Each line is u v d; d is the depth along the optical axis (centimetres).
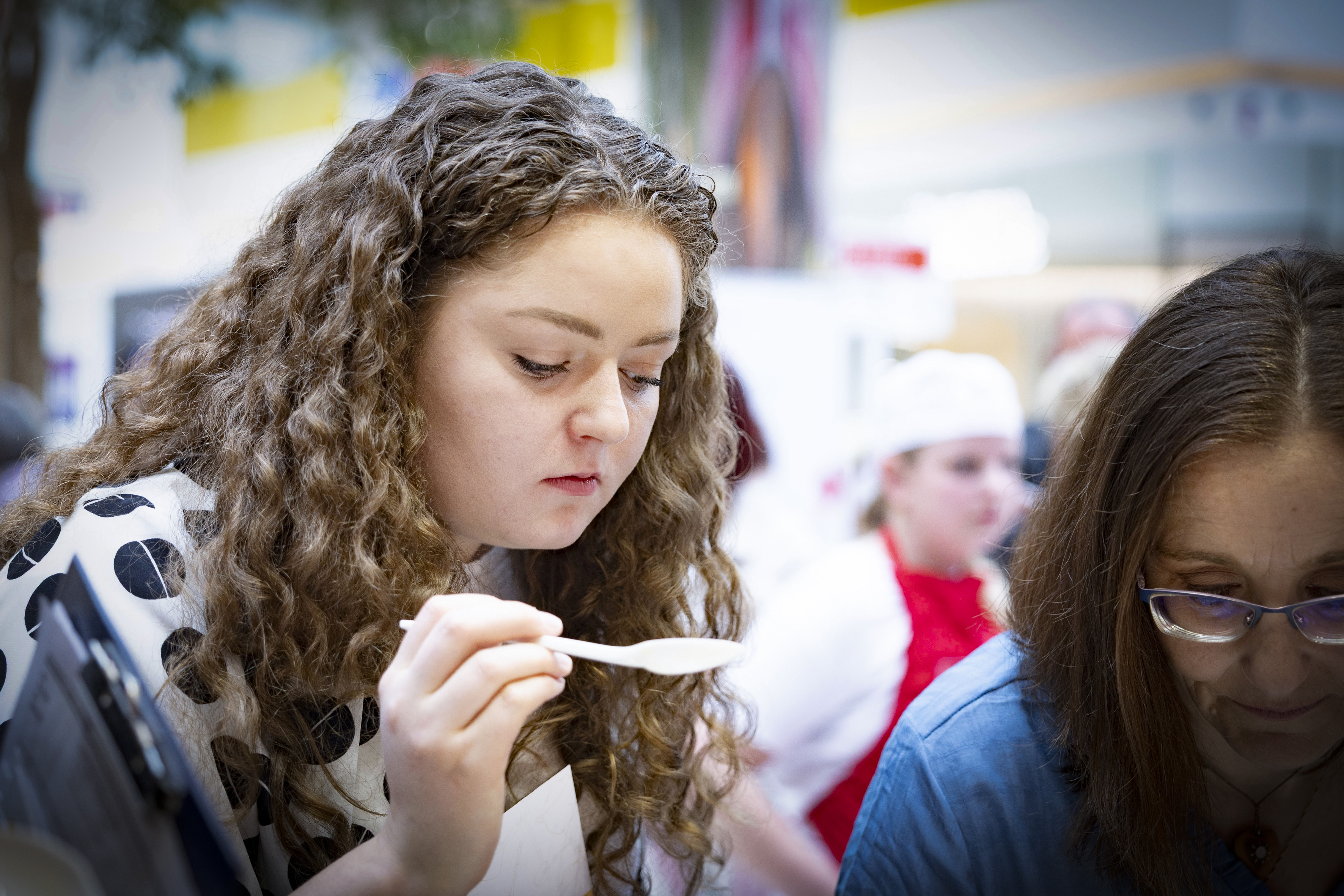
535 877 92
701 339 110
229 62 486
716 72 390
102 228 486
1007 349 522
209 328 99
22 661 78
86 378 487
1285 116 516
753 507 221
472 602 72
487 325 81
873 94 532
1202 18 500
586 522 90
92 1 444
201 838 48
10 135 429
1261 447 77
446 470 87
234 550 83
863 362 294
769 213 385
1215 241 525
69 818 54
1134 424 85
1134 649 86
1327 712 83
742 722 165
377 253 84
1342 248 529
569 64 480
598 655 73
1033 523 103
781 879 162
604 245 80
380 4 469
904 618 179
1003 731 97
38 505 94
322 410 85
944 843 94
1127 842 90
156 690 79
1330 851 95
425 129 87
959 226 518
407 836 71
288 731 84
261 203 441
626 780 104
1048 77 519
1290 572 78
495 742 69
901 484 191
